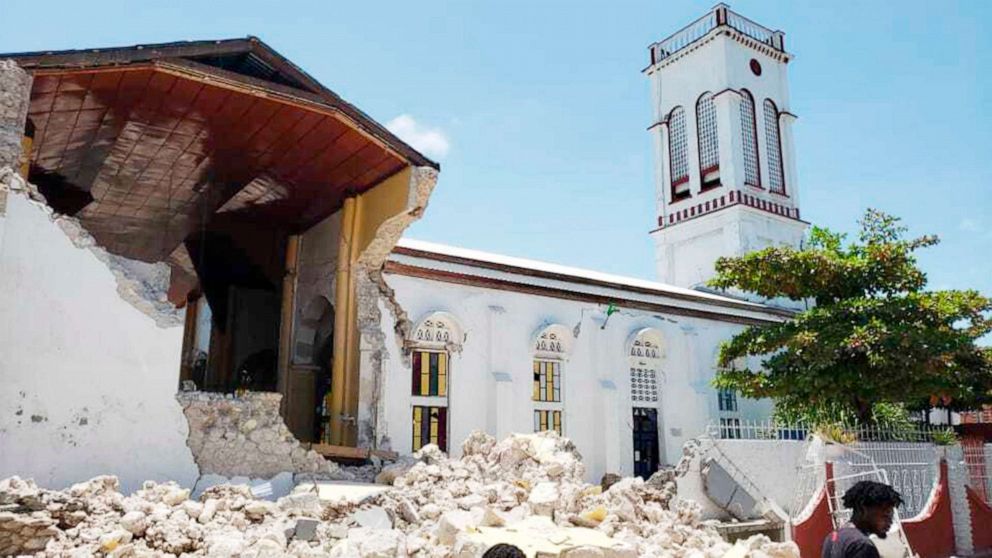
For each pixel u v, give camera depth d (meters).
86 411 11.25
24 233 11.03
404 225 17.25
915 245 21.19
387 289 19.16
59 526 8.62
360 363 17.75
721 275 21.95
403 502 10.77
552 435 15.61
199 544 8.69
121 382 11.66
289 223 21.56
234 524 9.55
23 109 11.51
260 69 14.68
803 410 20.77
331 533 9.48
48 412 10.90
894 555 5.32
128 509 9.10
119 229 22.05
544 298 23.58
